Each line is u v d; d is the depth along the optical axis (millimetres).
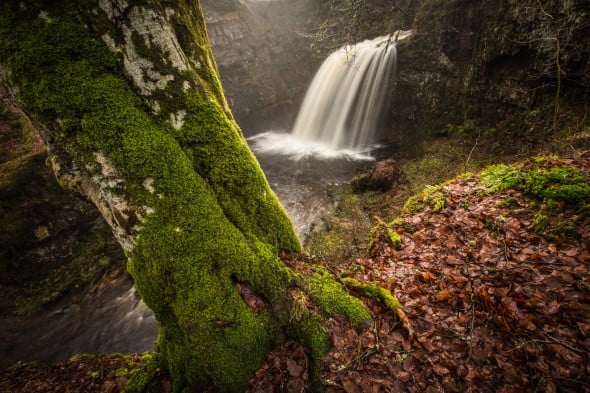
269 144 19203
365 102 15336
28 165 9516
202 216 2592
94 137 2289
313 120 18375
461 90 11320
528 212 4148
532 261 3432
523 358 2574
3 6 2066
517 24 8953
